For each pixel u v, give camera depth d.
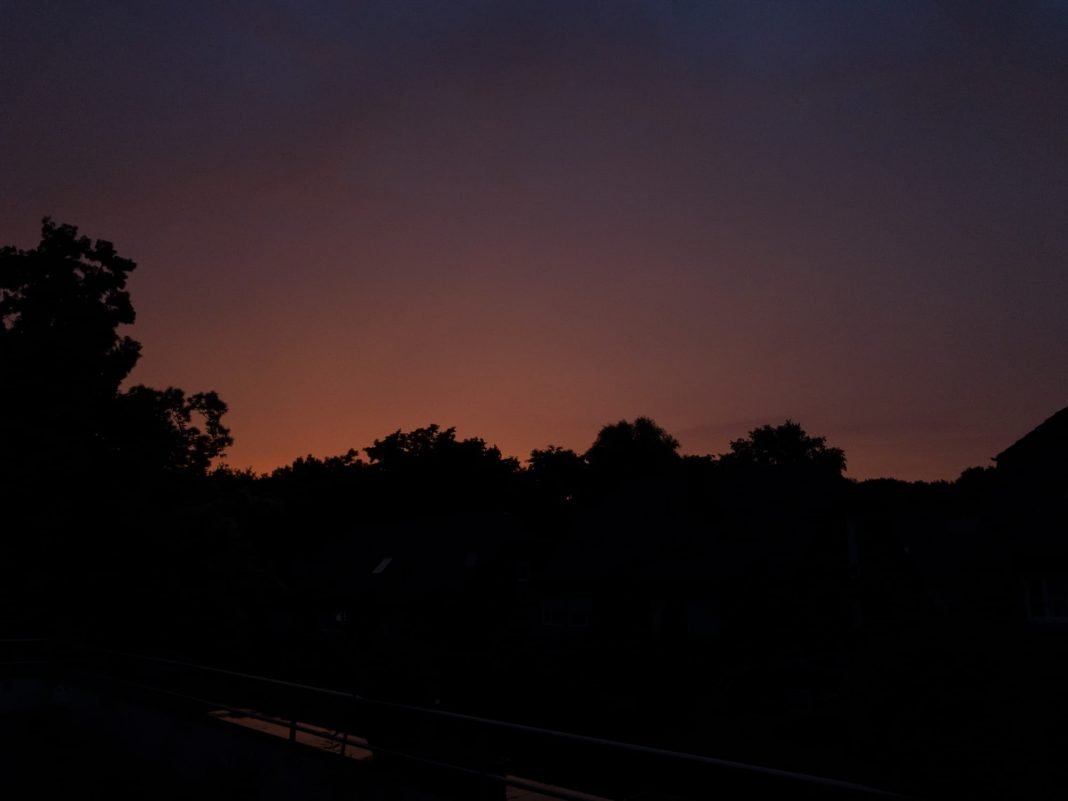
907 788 10.64
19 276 24.59
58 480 23.23
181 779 12.10
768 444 89.31
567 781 10.47
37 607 22.94
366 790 8.87
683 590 27.14
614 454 73.56
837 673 18.05
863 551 28.80
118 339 25.94
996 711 13.26
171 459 27.06
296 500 64.62
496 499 70.44
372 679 18.12
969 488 47.16
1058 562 20.98
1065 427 24.27
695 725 17.19
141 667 17.23
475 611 39.09
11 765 13.07
